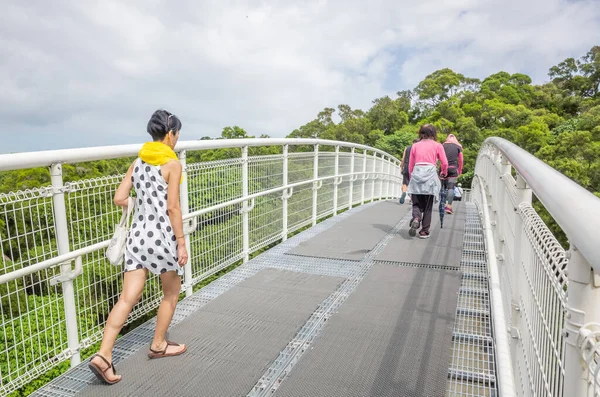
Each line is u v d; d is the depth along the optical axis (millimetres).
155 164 2436
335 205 7922
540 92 89250
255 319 3338
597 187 36750
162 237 2443
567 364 1050
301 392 2352
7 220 2301
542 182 1348
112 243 2477
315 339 2969
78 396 2354
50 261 2520
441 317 3291
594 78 98000
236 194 4590
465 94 82688
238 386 2436
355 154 9031
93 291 2945
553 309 1292
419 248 5305
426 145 5660
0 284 2314
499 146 2953
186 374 2564
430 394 2328
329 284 4102
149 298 3449
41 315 2553
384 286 3998
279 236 5750
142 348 2895
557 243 1348
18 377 2393
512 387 1491
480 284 4043
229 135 42312
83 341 2840
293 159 6113
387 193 12961
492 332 3020
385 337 2977
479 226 6727
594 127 50969
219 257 4355
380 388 2379
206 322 3295
